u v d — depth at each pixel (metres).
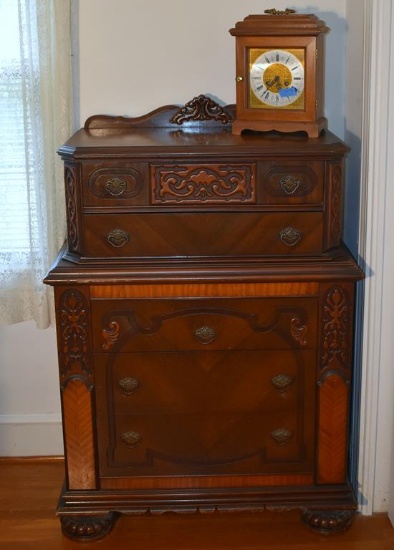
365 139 2.33
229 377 2.35
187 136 2.43
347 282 2.26
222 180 2.21
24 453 2.93
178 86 2.64
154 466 2.42
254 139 2.34
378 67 2.23
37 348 2.86
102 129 2.60
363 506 2.59
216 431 2.40
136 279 2.22
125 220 2.25
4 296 2.72
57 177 2.62
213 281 2.23
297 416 2.39
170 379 2.35
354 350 2.57
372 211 2.34
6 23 2.54
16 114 2.61
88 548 2.46
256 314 2.29
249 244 2.27
